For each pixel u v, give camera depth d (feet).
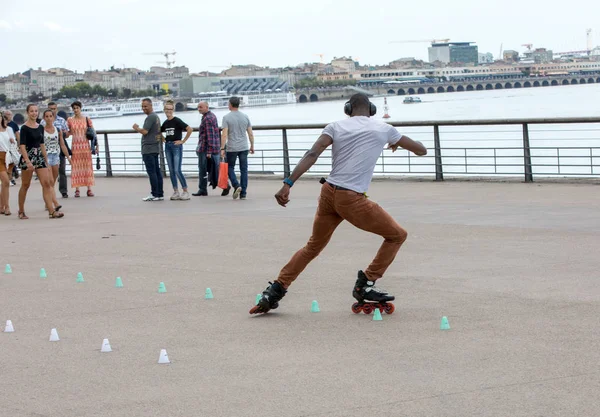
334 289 28.02
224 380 18.74
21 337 23.26
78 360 20.77
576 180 56.65
